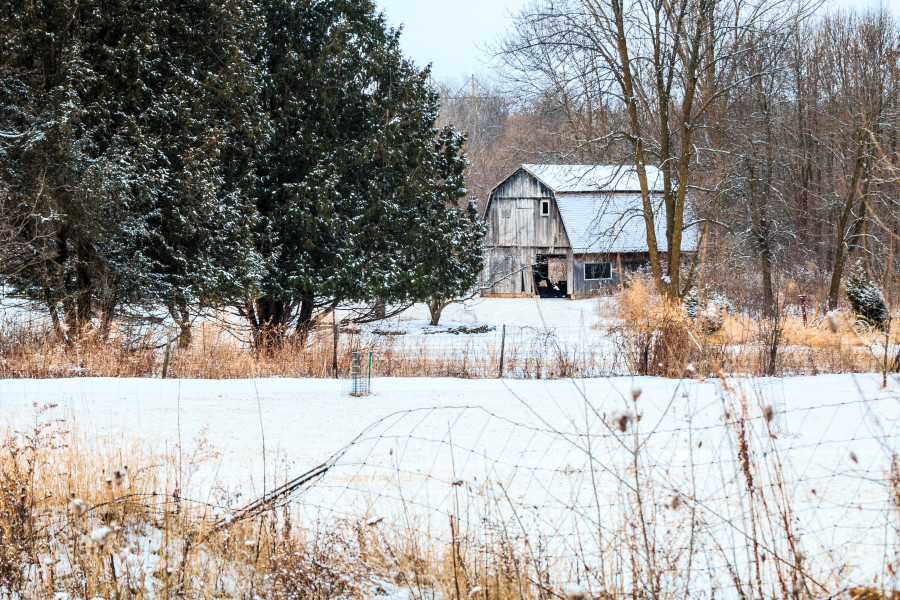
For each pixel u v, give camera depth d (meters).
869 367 15.88
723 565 4.86
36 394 12.94
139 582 4.94
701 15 20.38
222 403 12.52
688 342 15.46
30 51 17.77
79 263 18.23
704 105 21.28
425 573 5.19
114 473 4.71
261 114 20.83
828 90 40.50
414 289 22.30
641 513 4.36
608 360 18.42
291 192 21.36
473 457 8.66
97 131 18.28
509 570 4.69
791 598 4.02
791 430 9.28
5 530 5.13
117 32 18.95
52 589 4.72
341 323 20.78
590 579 4.82
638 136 21.78
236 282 19.20
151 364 16.23
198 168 18.73
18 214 16.81
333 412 11.78
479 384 14.62
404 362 17.83
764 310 20.53
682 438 8.96
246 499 6.74
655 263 21.30
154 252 19.30
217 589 4.99
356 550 5.38
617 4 21.08
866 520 5.71
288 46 22.25
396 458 8.70
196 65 19.98
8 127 17.55
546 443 9.33
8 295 18.70
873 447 8.23
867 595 3.97
